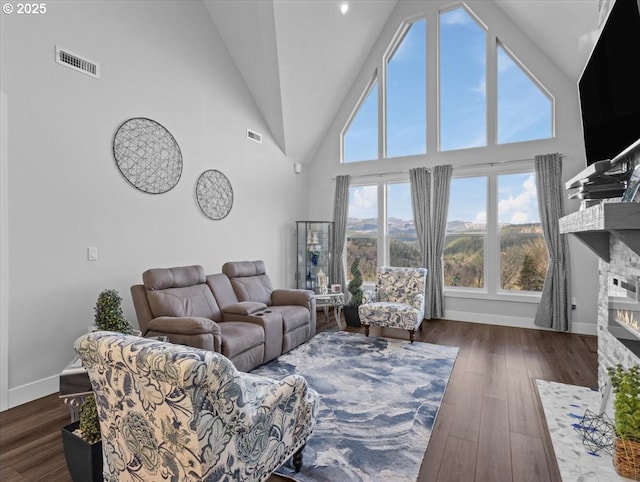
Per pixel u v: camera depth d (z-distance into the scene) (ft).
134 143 10.91
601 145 6.64
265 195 17.19
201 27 13.61
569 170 14.14
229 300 11.84
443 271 16.83
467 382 9.14
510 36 15.23
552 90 14.43
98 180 9.91
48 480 5.48
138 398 3.74
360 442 6.42
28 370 8.34
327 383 9.04
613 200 7.24
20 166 8.20
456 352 11.51
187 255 12.81
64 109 9.11
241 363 9.39
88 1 9.69
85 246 9.57
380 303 13.69
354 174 19.13
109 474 4.47
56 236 8.91
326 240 19.06
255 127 16.53
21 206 8.21
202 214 13.50
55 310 8.87
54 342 8.84
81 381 5.58
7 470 5.72
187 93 12.91
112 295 8.52
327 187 20.07
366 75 18.74
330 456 6.00
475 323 15.66
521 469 5.66
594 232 7.14
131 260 10.81
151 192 11.46
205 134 13.67
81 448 5.06
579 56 12.35
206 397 3.48
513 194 15.44
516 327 14.89
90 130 9.71
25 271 8.30
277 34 13.62
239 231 15.48
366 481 5.38
